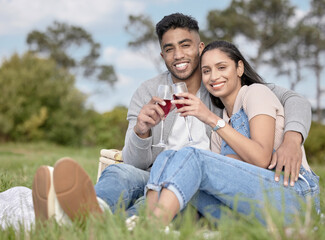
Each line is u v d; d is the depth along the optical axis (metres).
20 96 19.12
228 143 1.89
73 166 1.47
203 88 2.68
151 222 1.39
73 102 20.33
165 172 1.66
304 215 1.59
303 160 2.01
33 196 1.57
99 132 18.91
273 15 28.17
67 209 1.50
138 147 2.30
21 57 20.84
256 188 1.76
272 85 2.37
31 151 16.34
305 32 27.19
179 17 2.65
